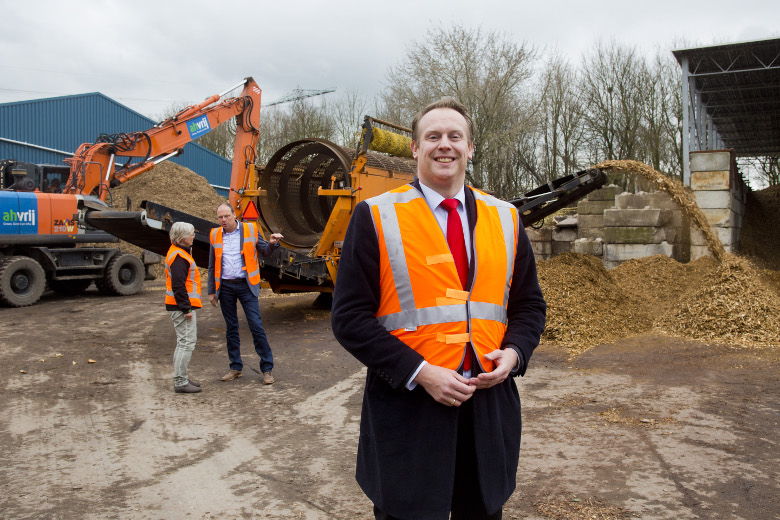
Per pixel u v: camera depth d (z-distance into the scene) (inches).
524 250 87.0
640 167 404.8
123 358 295.6
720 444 165.3
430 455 73.9
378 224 78.5
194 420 200.7
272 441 179.6
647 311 363.3
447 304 76.2
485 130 1093.8
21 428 193.6
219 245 249.0
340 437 182.5
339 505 136.6
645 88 1157.1
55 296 559.5
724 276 321.7
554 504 133.0
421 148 81.0
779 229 687.1
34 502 139.9
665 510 129.1
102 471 158.2
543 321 85.8
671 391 215.6
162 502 139.4
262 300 502.0
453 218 80.7
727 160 514.3
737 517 125.5
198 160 1300.4
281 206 454.9
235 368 255.0
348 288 78.0
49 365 281.0
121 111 1107.9
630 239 552.7
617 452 162.2
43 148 970.1
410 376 72.8
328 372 264.4
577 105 1216.2
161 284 663.8
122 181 526.3
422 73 1091.9
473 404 76.0
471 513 78.8
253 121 522.6
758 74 775.7
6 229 476.1
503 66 1082.1
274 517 131.2
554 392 220.2
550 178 1248.2
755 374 232.4
